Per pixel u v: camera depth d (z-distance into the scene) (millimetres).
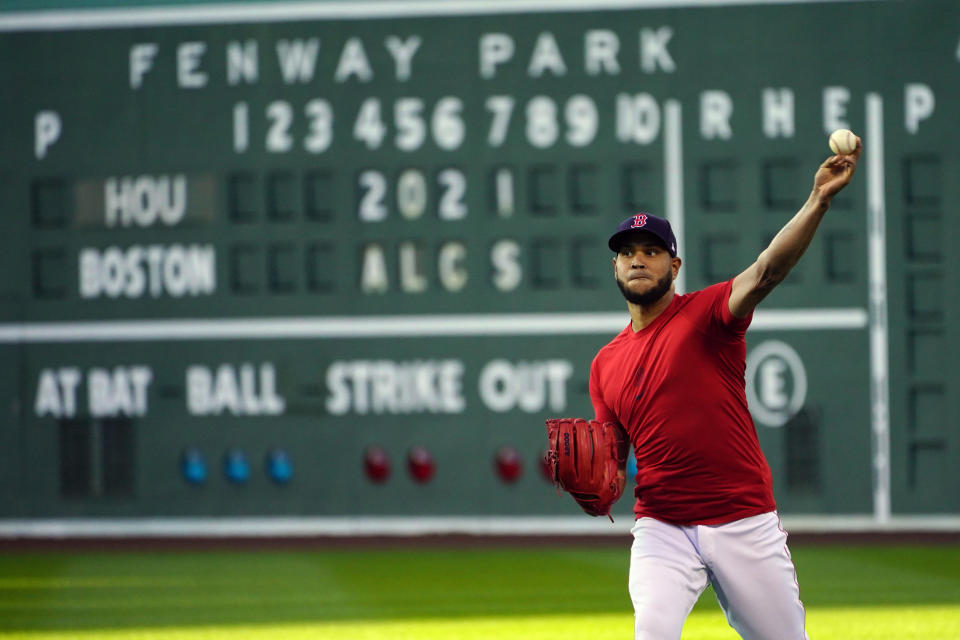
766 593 13273
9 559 38406
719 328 13047
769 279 12383
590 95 40844
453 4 41219
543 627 26281
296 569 35938
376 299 41094
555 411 40750
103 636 25875
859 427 40312
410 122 41156
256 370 41375
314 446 41219
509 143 40875
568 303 40688
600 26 40938
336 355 41188
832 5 40688
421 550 39625
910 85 40500
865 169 40469
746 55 40688
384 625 26812
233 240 41438
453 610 28734
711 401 13180
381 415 41125
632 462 41156
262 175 41438
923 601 29359
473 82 41094
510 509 40906
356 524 41062
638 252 13312
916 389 40219
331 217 41219
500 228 40875
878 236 40406
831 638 24531
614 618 27312
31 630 26703
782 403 40500
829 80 40594
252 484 41312
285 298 41281
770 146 40531
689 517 13406
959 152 40375
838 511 40344
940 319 40219
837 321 40406
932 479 40156
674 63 40781
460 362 40969
